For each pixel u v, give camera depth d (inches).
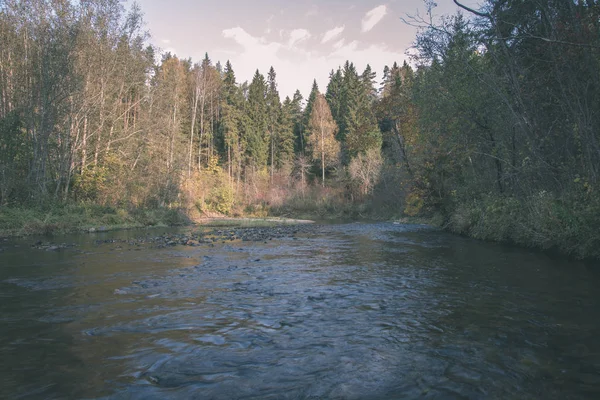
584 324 202.8
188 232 912.3
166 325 209.9
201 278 341.1
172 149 1524.4
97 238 726.5
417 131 1052.5
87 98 1063.6
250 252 528.4
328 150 2418.8
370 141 1610.5
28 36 958.4
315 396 131.1
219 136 2490.2
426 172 991.0
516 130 621.0
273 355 168.1
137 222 1095.6
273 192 2193.7
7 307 243.6
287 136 2827.3
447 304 248.8
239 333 197.3
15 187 865.5
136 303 255.6
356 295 277.0
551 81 485.1
